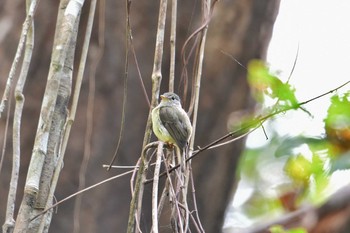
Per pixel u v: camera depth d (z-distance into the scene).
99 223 14.38
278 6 15.01
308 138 8.32
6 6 14.36
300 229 7.71
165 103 9.64
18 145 7.34
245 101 15.09
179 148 8.80
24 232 7.12
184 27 14.23
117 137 14.44
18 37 14.24
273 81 7.86
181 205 7.45
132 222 7.32
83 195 14.38
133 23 14.40
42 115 7.34
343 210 8.40
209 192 15.33
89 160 14.38
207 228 15.58
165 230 12.42
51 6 14.09
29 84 14.20
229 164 15.30
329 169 8.20
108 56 14.28
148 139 7.61
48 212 7.51
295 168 8.60
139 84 14.42
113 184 14.38
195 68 8.23
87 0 13.98
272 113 7.66
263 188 15.55
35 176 7.23
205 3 8.29
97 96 14.35
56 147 7.65
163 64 14.20
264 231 8.70
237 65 14.93
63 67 7.64
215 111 14.96
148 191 13.46
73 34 7.70
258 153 15.61
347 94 8.12
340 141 8.12
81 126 14.36
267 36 15.11
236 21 14.88
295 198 9.02
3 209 14.06
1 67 14.20
